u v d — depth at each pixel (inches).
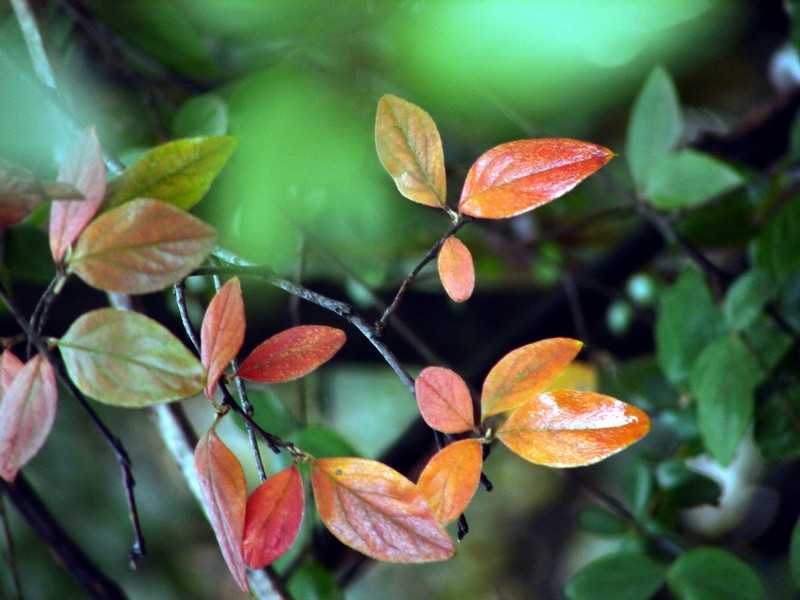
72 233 25.9
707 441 38.6
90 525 58.3
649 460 44.2
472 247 58.8
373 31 48.6
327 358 26.5
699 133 55.4
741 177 41.3
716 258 61.6
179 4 46.2
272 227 44.1
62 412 57.7
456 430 26.4
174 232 25.7
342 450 36.9
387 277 55.3
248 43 47.1
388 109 26.8
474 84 47.5
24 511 36.9
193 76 45.2
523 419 26.3
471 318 56.6
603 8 48.1
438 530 26.0
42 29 32.3
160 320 43.9
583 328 50.2
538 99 56.3
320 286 52.5
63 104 30.0
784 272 42.4
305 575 36.2
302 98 46.4
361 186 49.5
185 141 26.3
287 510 26.1
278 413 38.2
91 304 45.0
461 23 48.8
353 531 26.0
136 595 59.8
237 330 26.2
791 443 40.9
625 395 50.4
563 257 61.3
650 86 43.8
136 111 43.7
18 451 25.9
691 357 43.5
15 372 26.4
